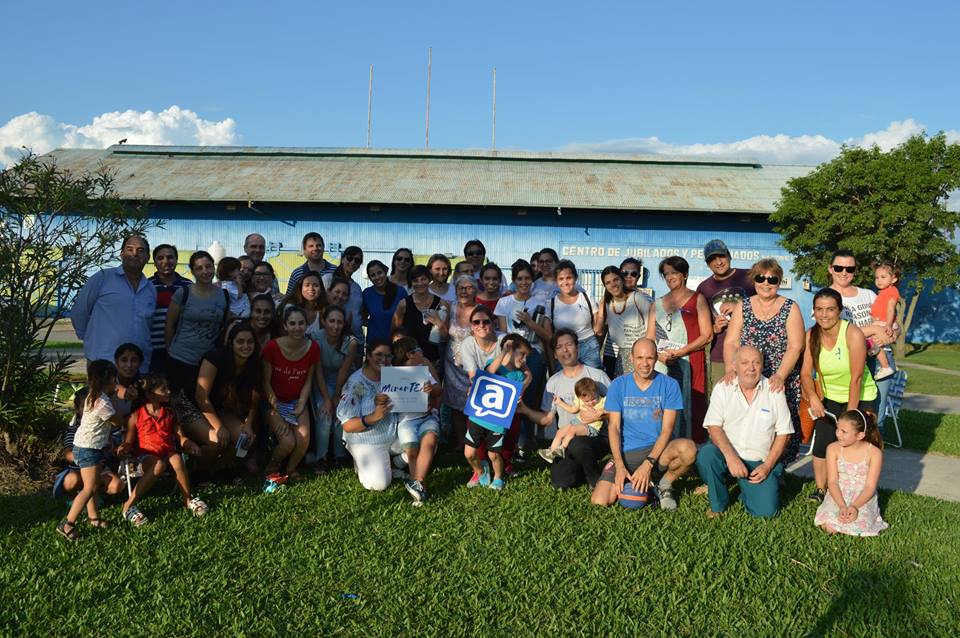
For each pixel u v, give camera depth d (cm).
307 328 734
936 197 2614
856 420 541
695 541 521
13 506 582
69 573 451
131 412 561
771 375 638
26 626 384
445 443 826
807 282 2814
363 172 3091
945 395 1491
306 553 487
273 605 414
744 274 744
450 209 2827
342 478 677
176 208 2823
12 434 684
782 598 426
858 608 416
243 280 827
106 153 3238
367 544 505
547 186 2956
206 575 450
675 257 712
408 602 418
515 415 683
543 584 442
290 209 2833
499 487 651
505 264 2834
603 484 614
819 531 549
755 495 587
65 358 736
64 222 714
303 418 665
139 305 685
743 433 592
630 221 2831
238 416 657
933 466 810
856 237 2559
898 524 570
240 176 2981
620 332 756
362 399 638
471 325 684
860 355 601
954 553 505
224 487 644
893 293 780
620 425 623
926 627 396
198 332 695
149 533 525
